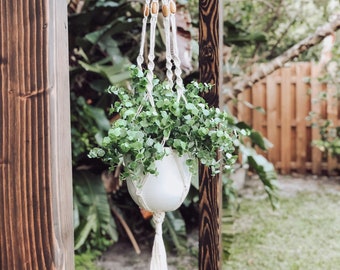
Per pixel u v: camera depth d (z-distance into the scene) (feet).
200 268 4.72
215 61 4.51
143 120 3.18
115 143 3.18
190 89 3.75
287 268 9.83
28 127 2.31
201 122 3.49
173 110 3.26
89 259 9.77
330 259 10.28
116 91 3.54
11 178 2.32
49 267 2.34
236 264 10.07
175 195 3.36
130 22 9.60
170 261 10.33
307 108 18.85
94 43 9.78
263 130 19.43
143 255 10.73
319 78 17.90
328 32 10.03
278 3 18.30
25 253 2.34
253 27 17.99
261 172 10.22
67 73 2.50
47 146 2.31
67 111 2.49
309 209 14.06
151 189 3.31
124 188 11.47
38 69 2.29
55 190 2.33
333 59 16.70
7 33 2.28
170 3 3.48
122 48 11.45
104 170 10.58
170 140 3.35
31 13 2.27
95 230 9.62
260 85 19.22
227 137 3.46
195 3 13.52
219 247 4.62
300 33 19.93
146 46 10.19
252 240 11.51
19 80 2.30
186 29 8.70
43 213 2.33
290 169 19.29
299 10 18.34
